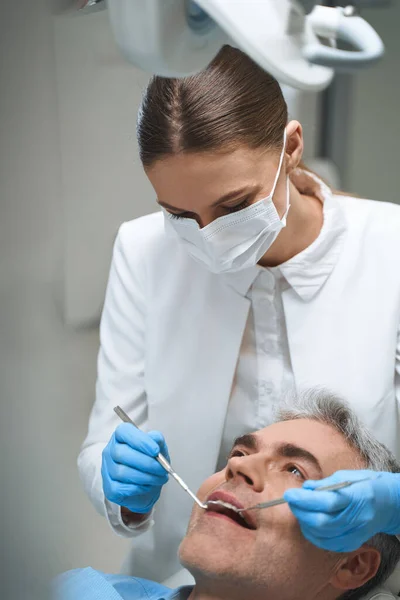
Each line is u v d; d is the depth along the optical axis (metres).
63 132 0.89
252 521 1.24
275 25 0.73
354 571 1.30
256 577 1.22
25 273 0.62
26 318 0.63
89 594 1.41
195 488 1.57
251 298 1.45
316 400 1.40
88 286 1.72
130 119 1.64
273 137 1.16
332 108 2.66
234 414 1.53
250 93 1.11
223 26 0.71
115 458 1.34
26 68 0.59
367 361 1.41
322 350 1.42
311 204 1.46
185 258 1.49
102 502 1.42
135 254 1.54
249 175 1.12
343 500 1.12
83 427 1.57
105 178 1.70
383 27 2.56
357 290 1.42
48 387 0.67
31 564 0.67
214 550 1.21
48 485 0.68
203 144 1.07
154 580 1.70
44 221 0.63
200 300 1.48
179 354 1.50
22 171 0.60
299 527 1.23
